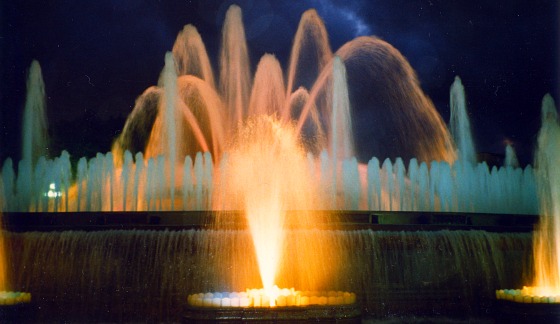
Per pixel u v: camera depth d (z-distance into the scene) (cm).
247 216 880
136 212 884
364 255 881
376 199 1247
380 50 2903
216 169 1238
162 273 856
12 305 793
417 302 881
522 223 959
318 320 661
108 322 848
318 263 873
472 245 913
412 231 899
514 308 727
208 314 655
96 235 870
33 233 877
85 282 861
